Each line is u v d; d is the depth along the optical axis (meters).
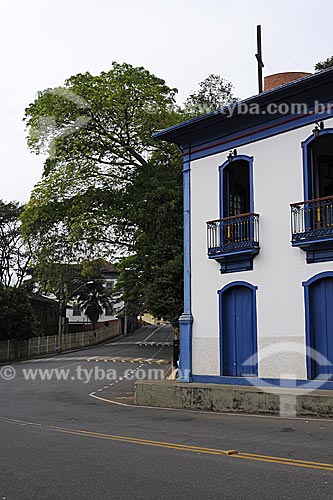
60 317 54.22
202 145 18.67
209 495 6.62
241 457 8.77
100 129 30.08
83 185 30.19
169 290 25.70
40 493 6.88
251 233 16.58
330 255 14.98
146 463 8.45
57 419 14.40
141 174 28.53
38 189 30.55
